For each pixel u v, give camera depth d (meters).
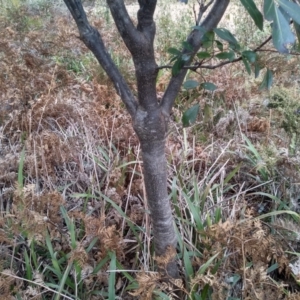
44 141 1.75
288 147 1.85
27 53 2.27
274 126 2.00
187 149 1.79
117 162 1.68
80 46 2.60
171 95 1.01
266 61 2.00
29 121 1.91
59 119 2.03
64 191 1.59
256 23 0.65
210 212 1.51
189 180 1.66
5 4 3.54
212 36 0.84
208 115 1.37
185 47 0.88
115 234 1.34
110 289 1.19
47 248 1.41
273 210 1.55
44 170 1.68
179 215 1.44
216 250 1.23
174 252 1.15
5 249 1.38
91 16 3.33
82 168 1.68
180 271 1.33
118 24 0.85
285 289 1.32
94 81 2.23
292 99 2.09
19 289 1.28
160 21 3.25
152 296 1.21
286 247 1.38
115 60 2.62
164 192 1.11
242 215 1.49
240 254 1.29
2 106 2.06
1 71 2.27
